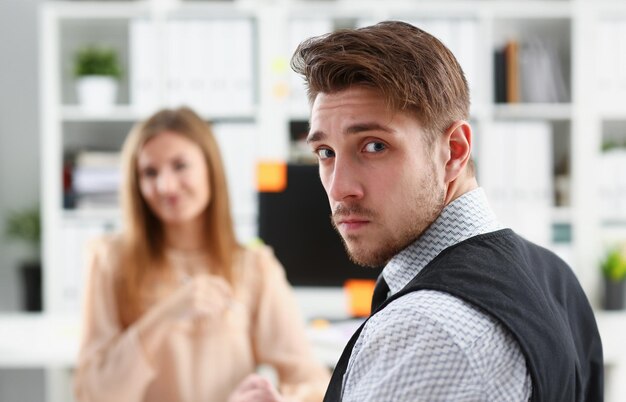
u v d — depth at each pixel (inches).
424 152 24.4
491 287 22.5
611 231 110.2
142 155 62.6
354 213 24.4
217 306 60.2
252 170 105.7
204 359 61.8
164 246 65.1
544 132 106.6
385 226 24.3
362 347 22.8
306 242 89.5
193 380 61.6
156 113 64.9
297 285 89.7
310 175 89.4
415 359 20.9
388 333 21.8
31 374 125.1
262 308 65.1
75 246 105.2
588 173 107.6
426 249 25.5
